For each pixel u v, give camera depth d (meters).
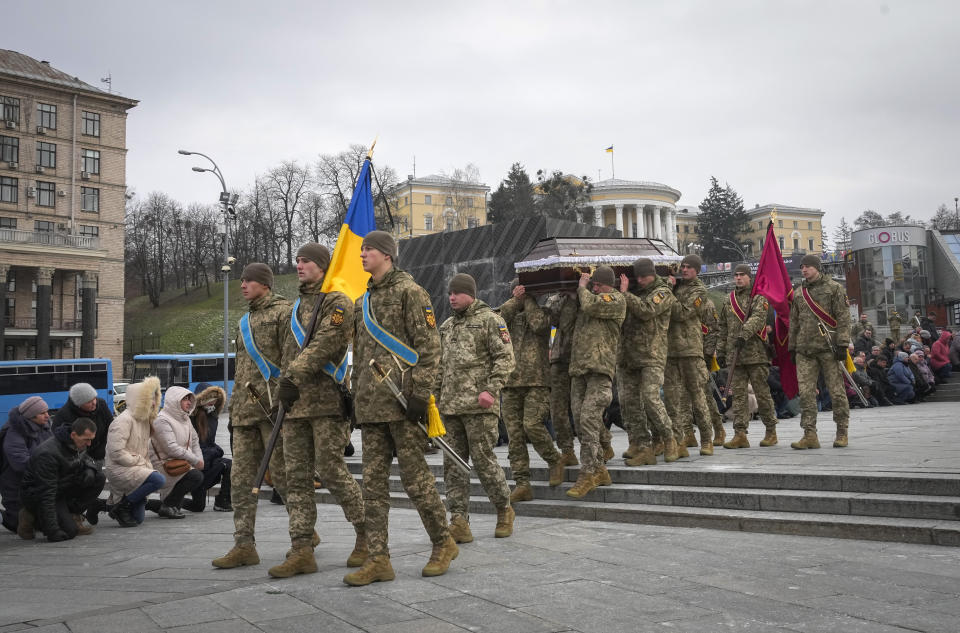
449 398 6.14
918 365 18.08
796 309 8.97
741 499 6.47
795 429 12.38
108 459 8.27
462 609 3.99
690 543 5.67
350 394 5.08
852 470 6.60
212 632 3.66
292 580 4.78
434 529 4.88
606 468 7.48
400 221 85.31
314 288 5.28
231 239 92.75
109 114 57.72
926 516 5.61
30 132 53.97
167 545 6.76
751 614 3.80
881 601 3.98
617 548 5.56
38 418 8.00
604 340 7.02
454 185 102.19
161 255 91.56
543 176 94.88
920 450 7.95
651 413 7.80
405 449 4.80
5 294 50.56
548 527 6.58
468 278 6.34
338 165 82.69
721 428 9.83
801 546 5.44
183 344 74.00
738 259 115.00
